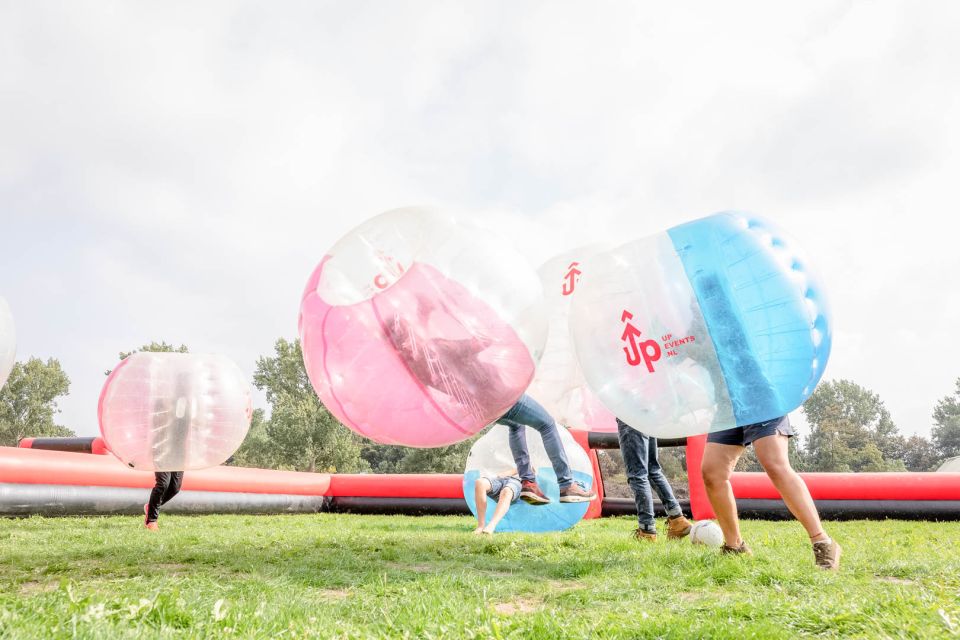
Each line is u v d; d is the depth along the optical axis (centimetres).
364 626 215
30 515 845
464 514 1270
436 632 204
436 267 365
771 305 356
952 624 204
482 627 207
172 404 655
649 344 364
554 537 559
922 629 201
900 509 1048
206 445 675
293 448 5631
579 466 768
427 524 879
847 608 235
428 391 360
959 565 368
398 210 404
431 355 355
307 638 195
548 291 588
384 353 356
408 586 301
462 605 252
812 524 375
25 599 230
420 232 381
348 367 361
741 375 353
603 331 378
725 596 297
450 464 5734
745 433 399
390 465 7319
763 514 1066
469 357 360
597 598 287
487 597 284
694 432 373
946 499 1036
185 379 670
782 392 359
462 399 364
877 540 598
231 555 406
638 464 571
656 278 371
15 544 482
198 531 647
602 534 646
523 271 391
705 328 356
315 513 1327
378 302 357
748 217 386
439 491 1290
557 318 575
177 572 340
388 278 369
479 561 410
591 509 1112
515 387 379
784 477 379
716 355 354
